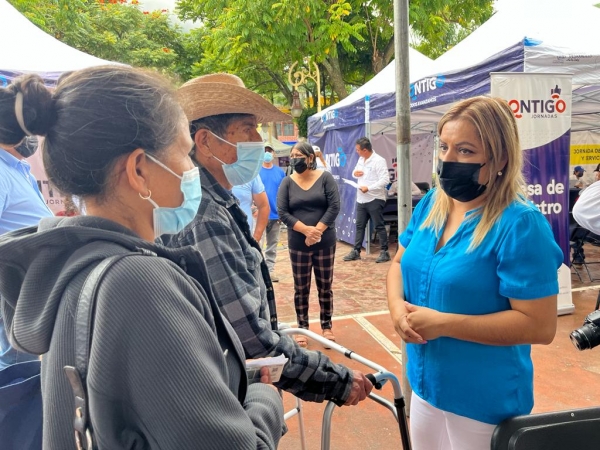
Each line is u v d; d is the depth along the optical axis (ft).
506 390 4.96
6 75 12.67
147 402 2.30
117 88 2.67
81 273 2.49
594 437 4.41
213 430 2.36
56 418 2.44
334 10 45.19
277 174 21.63
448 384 5.14
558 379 11.31
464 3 50.65
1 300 3.13
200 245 4.33
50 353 2.46
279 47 43.83
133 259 2.47
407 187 7.76
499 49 16.33
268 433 3.24
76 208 3.01
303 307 14.20
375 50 51.83
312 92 64.23
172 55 62.23
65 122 2.59
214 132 5.36
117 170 2.74
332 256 14.06
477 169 4.85
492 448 4.43
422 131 34.55
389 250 28.71
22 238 2.58
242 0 42.34
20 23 15.14
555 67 14.48
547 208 14.94
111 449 2.33
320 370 4.57
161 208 3.01
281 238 37.11
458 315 4.91
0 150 7.50
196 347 2.44
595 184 8.94
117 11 65.05
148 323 2.34
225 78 5.94
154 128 2.78
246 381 3.24
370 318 16.35
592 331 4.13
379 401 5.51
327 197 13.82
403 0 7.34
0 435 4.96
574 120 29.50
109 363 2.28
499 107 4.87
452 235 5.24
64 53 15.07
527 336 4.62
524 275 4.58
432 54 55.01
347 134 29.30
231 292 4.27
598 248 27.02
